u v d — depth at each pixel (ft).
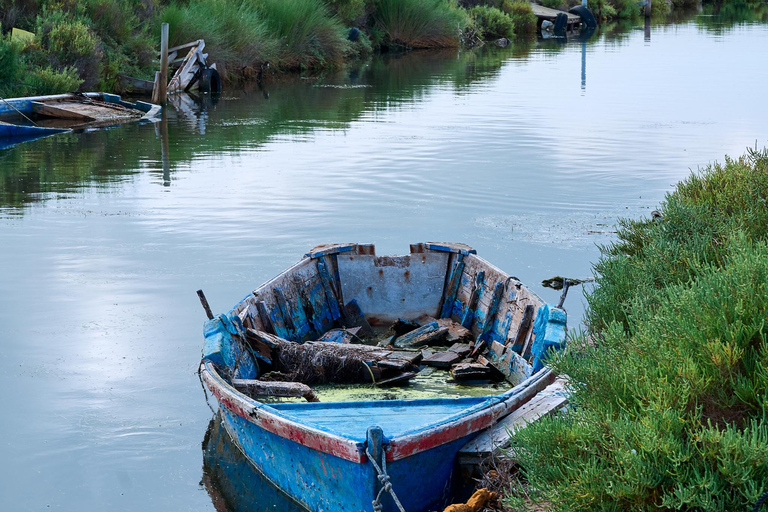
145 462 21.85
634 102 87.30
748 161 36.50
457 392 26.66
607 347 20.40
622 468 16.35
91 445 22.53
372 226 42.96
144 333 29.73
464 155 60.64
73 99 79.97
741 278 18.07
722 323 17.38
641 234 32.89
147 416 24.16
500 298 30.48
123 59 94.53
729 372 16.71
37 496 20.29
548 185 51.31
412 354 28.25
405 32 148.15
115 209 46.32
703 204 32.22
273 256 38.22
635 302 21.43
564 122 75.10
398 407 20.89
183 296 33.27
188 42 101.76
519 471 19.10
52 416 23.98
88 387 25.75
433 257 34.14
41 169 56.75
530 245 39.70
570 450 17.20
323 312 33.04
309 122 77.05
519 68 120.88
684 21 217.15
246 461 21.95
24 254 38.27
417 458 18.48
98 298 32.91
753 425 15.44
